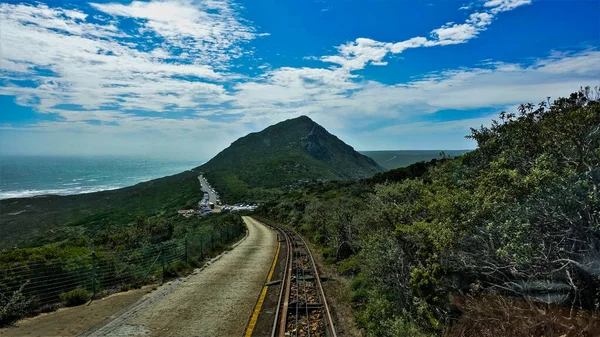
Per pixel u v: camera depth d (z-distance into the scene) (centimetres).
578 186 432
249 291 1169
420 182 1153
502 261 546
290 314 928
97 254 1216
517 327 464
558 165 516
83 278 1098
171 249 1662
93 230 4478
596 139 482
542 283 456
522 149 612
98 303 999
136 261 1400
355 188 3844
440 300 649
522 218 481
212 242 2297
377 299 841
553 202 456
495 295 532
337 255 1711
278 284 1272
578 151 492
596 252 412
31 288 930
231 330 797
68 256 1149
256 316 898
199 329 797
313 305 985
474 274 610
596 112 495
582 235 435
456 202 652
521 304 492
